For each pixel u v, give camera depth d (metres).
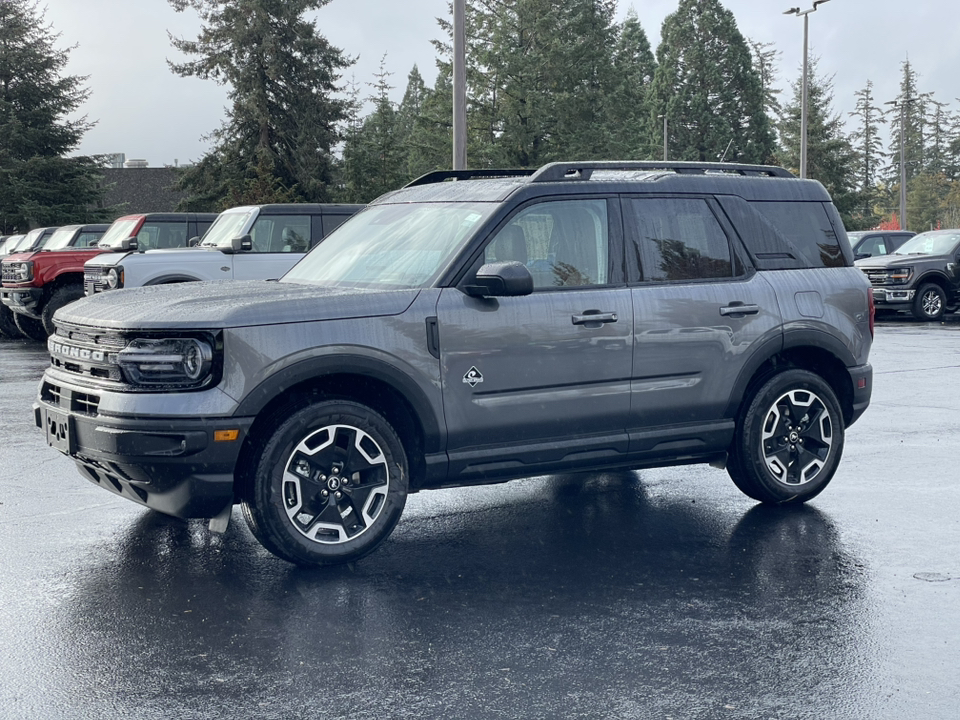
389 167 48.28
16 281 17.17
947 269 21.77
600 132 55.06
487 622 4.56
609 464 6.04
